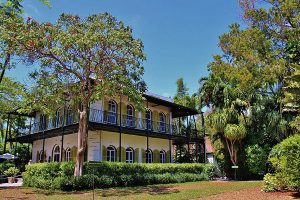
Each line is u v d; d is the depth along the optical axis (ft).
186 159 103.76
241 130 83.20
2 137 124.16
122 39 56.24
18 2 23.61
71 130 73.97
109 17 58.03
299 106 54.70
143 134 82.89
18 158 101.04
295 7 72.33
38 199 41.39
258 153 82.12
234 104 87.45
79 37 53.67
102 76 56.34
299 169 37.24
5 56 55.31
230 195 43.27
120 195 46.19
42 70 58.75
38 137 86.63
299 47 55.21
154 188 57.47
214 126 86.89
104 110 78.48
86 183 55.26
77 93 63.36
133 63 57.41
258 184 60.90
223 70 90.63
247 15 80.07
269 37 79.10
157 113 96.32
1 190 54.44
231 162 88.74
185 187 58.70
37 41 52.95
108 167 61.67
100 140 76.38
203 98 97.04
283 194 40.19
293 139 38.58
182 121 122.42
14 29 52.21
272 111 82.64
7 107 83.30
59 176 57.11
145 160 88.38
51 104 63.16
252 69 76.89
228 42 90.68
